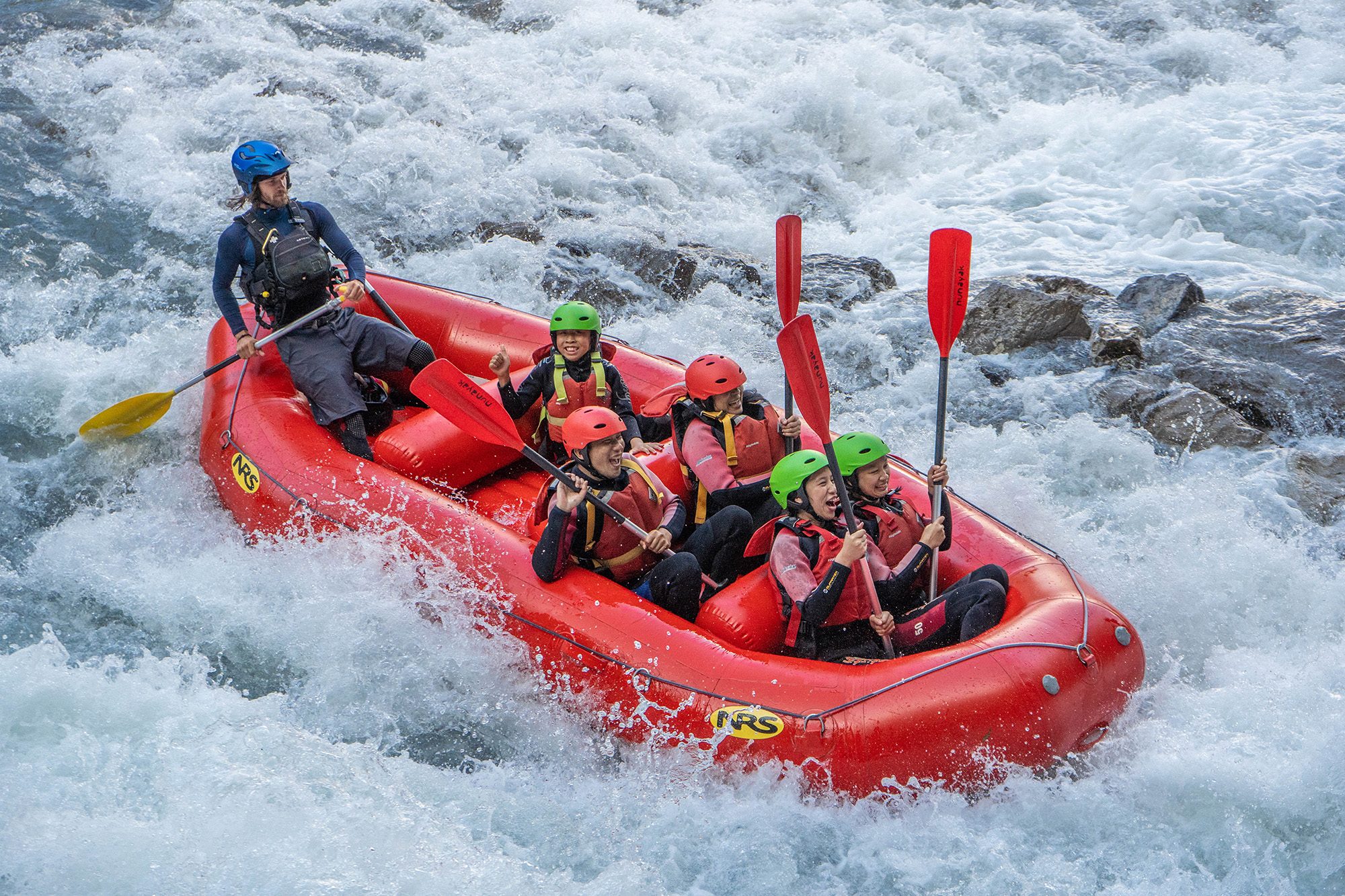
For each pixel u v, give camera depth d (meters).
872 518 12.66
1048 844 11.14
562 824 11.51
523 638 12.56
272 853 10.73
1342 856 11.03
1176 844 11.14
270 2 33.56
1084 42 34.66
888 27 35.06
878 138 30.16
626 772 11.98
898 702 10.98
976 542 13.63
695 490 14.45
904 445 18.95
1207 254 25.19
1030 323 21.73
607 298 22.80
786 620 12.23
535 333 17.42
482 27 33.81
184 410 18.12
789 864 10.88
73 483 17.02
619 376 15.12
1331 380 19.75
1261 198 26.33
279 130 27.36
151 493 16.64
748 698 11.27
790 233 14.10
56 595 14.65
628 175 27.84
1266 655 13.86
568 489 12.12
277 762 11.93
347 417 15.33
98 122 27.09
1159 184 27.28
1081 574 15.26
